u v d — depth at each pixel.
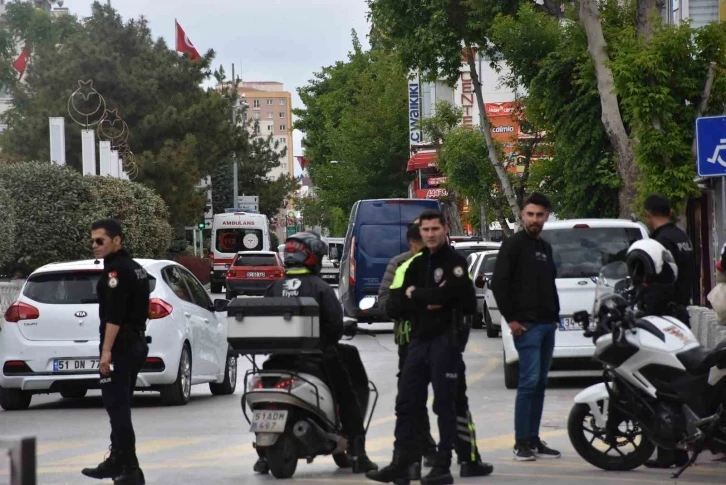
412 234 18.36
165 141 98.62
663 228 17.03
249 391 16.06
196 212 100.38
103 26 104.31
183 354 26.16
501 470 16.45
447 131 84.12
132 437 15.41
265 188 168.75
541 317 17.11
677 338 15.23
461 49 63.56
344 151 124.81
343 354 16.83
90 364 25.67
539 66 53.28
